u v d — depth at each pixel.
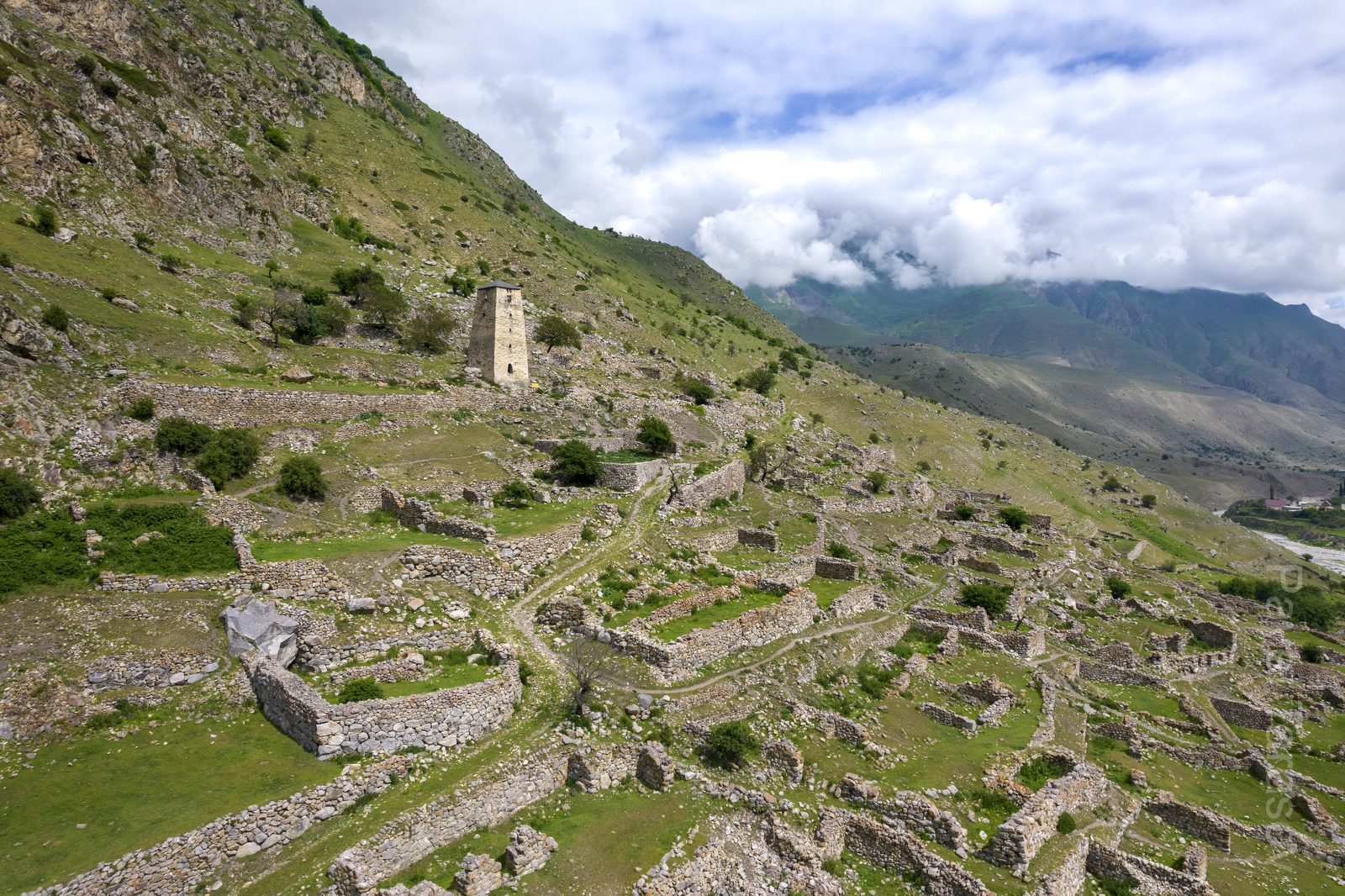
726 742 34.25
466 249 190.25
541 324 128.62
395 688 33.72
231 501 47.09
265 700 32.06
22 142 84.69
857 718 40.69
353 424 65.56
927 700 45.34
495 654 37.94
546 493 61.16
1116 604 75.50
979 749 39.16
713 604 47.78
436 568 44.19
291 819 26.34
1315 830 39.19
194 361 68.69
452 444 68.38
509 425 77.75
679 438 90.75
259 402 61.69
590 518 57.72
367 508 53.03
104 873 22.72
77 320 62.81
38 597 34.47
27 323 53.72
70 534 39.22
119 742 28.95
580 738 34.00
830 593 56.62
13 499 39.41
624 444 82.12
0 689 29.31
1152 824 37.62
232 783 27.34
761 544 63.81
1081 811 35.50
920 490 110.19
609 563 51.22
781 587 52.56
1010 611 62.41
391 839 25.88
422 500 53.91
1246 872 34.72
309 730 29.56
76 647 32.09
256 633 34.53
